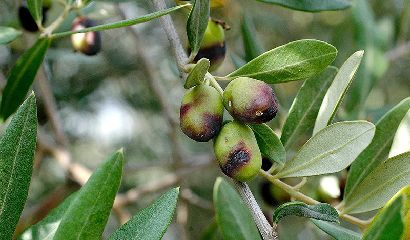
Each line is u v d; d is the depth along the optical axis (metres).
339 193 0.39
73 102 0.73
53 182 0.79
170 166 0.63
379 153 0.31
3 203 0.24
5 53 0.62
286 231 0.56
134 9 0.58
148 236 0.24
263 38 0.79
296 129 0.33
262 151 0.28
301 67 0.28
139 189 0.57
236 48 0.64
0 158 0.24
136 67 0.76
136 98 0.79
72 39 0.43
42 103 0.63
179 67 0.30
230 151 0.27
